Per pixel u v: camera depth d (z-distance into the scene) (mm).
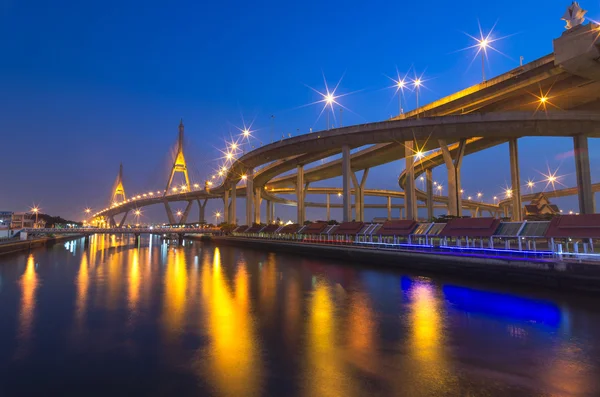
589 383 8203
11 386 8539
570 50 32438
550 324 12992
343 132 52812
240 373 9000
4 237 65000
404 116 54469
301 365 9438
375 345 10961
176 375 8984
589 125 40656
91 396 7980
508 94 42031
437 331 12359
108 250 65312
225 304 17094
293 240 52156
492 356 9938
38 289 22359
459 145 46938
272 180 105188
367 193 129750
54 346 11375
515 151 48312
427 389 7941
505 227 25672
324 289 20953
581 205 41312
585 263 17281
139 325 13609
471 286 20594
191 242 97312
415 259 27172
